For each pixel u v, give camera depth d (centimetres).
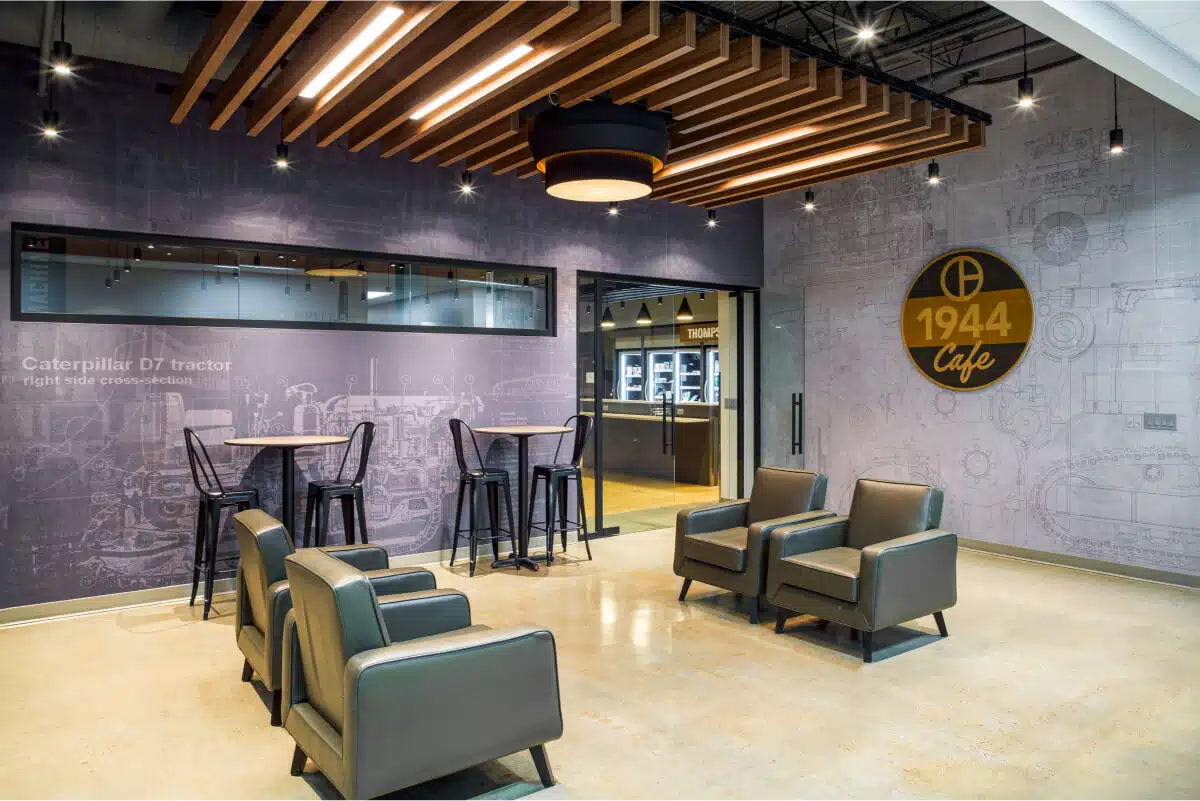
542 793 283
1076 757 311
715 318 1056
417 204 632
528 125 514
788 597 454
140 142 518
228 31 385
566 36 396
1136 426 588
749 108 511
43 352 490
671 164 637
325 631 256
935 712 354
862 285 783
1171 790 285
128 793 283
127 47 479
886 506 477
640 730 335
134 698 369
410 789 286
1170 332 568
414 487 635
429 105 489
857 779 293
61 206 493
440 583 580
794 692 376
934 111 558
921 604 438
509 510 629
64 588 497
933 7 605
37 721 344
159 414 527
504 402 682
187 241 536
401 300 630
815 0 579
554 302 712
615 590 562
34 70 483
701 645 444
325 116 545
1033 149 645
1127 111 588
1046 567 629
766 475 547
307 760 308
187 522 538
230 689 379
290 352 577
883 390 765
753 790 286
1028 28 627
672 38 420
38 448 489
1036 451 648
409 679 246
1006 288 665
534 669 276
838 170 658
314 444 502
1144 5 346
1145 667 410
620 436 1023
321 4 354
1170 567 573
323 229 589
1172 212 566
